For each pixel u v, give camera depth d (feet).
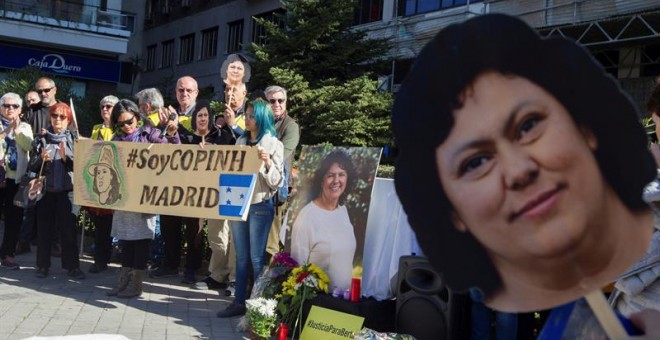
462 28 5.05
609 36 54.13
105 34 102.17
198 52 122.31
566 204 4.87
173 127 24.75
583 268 4.91
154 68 136.36
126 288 23.13
